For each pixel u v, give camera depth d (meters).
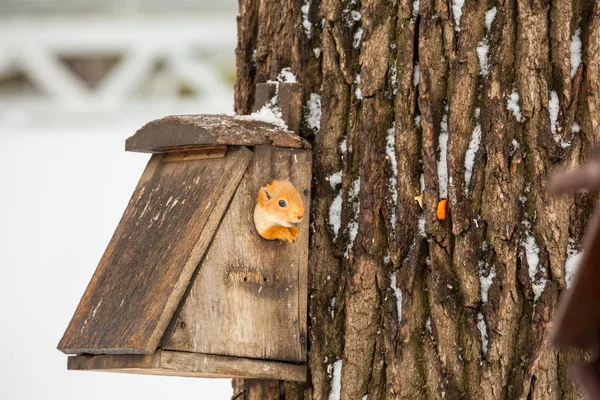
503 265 5.83
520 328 5.82
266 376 6.01
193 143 6.05
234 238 5.95
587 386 3.97
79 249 15.73
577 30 5.96
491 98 5.91
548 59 5.93
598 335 3.91
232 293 5.92
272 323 6.04
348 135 6.26
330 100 6.31
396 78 6.14
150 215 6.35
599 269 3.57
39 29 21.56
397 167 6.09
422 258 6.00
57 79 21.58
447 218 5.95
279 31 6.63
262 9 6.77
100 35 21.38
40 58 21.62
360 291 6.09
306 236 6.20
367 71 6.18
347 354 6.09
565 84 5.89
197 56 21.50
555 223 5.82
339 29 6.32
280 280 6.10
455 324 5.89
